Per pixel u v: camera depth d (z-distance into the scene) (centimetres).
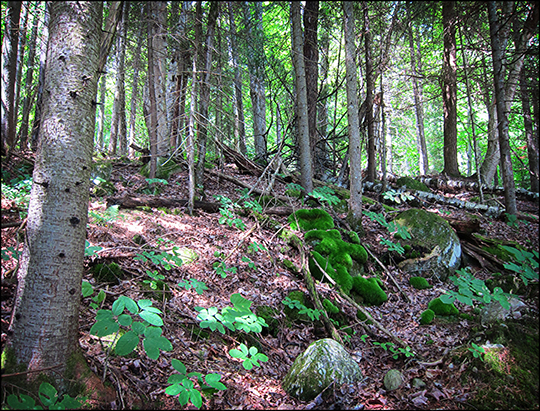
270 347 386
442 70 1001
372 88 897
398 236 644
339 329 430
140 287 380
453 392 303
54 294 229
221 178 854
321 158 1060
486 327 364
